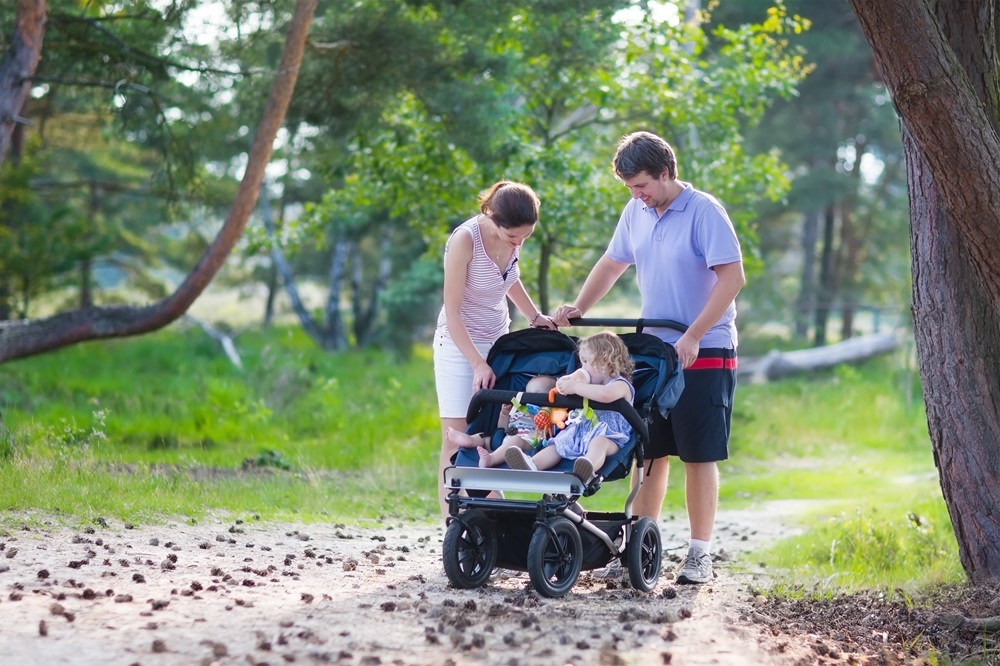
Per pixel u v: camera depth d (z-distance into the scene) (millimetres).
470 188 15195
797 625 6121
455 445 6824
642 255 7055
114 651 4461
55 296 31141
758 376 28047
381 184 15883
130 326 13328
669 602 6172
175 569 6371
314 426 16891
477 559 6211
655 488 7105
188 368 24297
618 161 6750
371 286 43281
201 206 17453
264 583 6121
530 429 6332
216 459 13141
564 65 15133
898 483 14062
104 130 24797
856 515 10289
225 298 62469
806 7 32719
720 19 28984
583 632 5062
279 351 26641
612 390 6109
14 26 13156
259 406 16984
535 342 6648
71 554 6508
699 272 6875
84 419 15242
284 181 32719
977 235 6441
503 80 14289
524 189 6512
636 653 4773
